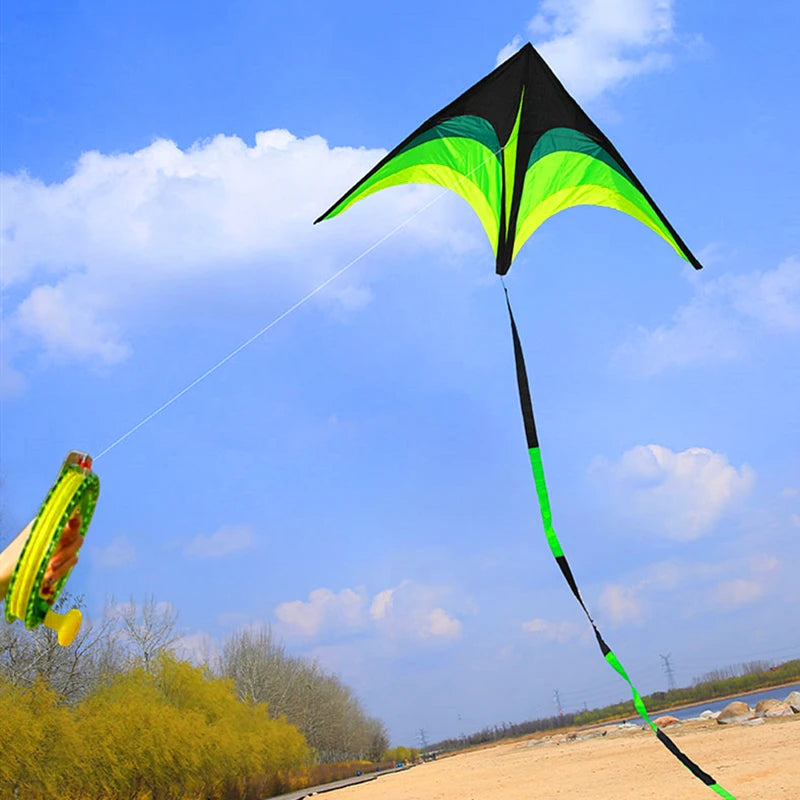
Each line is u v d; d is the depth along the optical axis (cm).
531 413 684
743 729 3803
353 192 919
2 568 278
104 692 4466
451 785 3800
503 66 830
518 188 901
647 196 873
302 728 11625
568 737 7050
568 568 655
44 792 3247
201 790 4869
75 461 284
